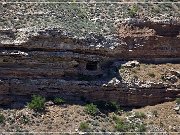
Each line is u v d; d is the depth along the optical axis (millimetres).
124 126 61688
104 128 60812
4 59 63625
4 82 63125
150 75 67062
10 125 59625
